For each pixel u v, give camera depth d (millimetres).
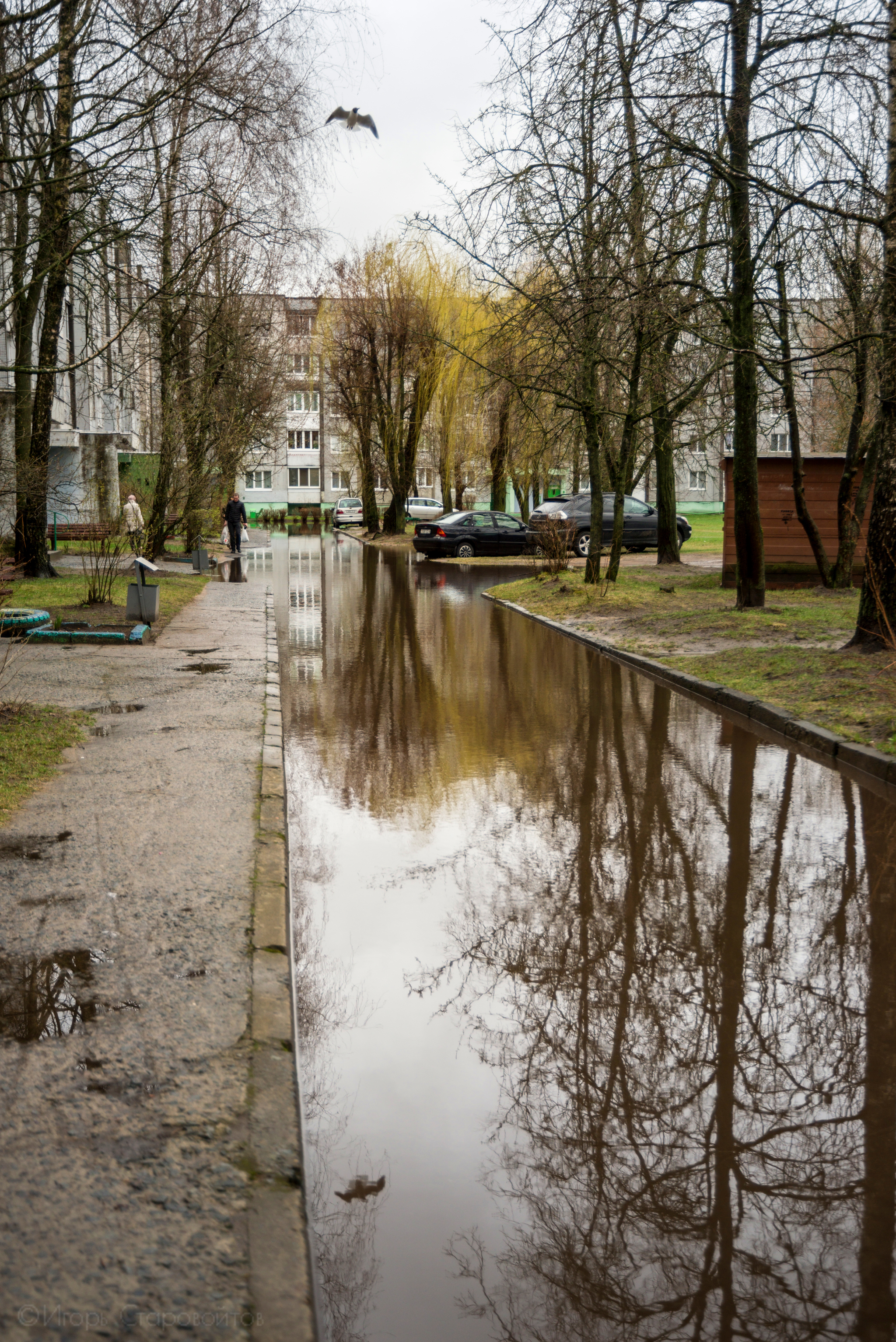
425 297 48719
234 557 37969
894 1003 4281
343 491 90000
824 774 8062
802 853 6176
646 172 13250
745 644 14281
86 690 10406
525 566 35312
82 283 16000
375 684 12383
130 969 4051
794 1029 4059
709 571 27062
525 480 50125
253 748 7980
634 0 12219
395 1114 3480
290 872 5871
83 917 4559
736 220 13867
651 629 16234
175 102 11648
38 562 21281
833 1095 3592
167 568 28812
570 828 6699
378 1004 4270
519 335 17688
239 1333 2225
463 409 47781
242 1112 3080
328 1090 3627
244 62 12633
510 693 11758
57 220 13148
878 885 5617
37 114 13742
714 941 4910
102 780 6934
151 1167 2801
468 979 4508
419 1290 2672
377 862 6055
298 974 4547
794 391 20516
